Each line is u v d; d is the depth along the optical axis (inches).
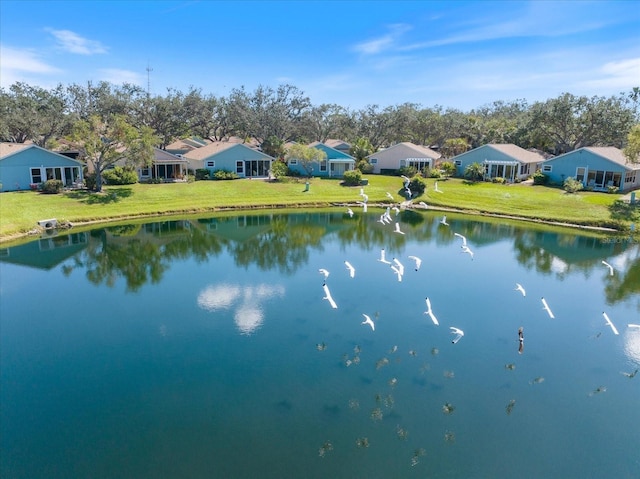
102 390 595.2
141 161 1865.2
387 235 1521.9
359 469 462.0
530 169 2564.0
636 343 741.3
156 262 1192.8
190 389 597.9
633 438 513.7
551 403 577.9
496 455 484.7
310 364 662.5
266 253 1290.6
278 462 470.6
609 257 1257.4
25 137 2662.4
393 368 653.3
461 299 927.0
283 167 2356.1
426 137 3659.0
